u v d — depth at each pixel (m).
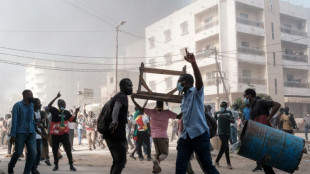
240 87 33.94
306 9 42.44
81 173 7.08
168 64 44.22
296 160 4.65
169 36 44.62
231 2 35.12
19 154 5.94
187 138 4.03
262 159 4.70
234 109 12.45
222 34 35.47
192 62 3.83
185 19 41.25
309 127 21.17
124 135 4.54
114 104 4.45
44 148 8.76
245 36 36.16
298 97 37.72
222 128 8.09
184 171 4.00
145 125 9.70
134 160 9.79
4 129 17.67
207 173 3.98
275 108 5.45
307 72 41.34
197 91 4.02
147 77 47.84
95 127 14.45
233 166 8.41
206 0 37.72
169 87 43.38
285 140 4.68
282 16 41.00
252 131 4.70
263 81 36.31
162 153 6.60
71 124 13.85
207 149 3.99
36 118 7.41
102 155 11.46
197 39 39.00
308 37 41.81
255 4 36.41
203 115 4.07
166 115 6.65
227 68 35.03
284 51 39.94
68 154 7.42
